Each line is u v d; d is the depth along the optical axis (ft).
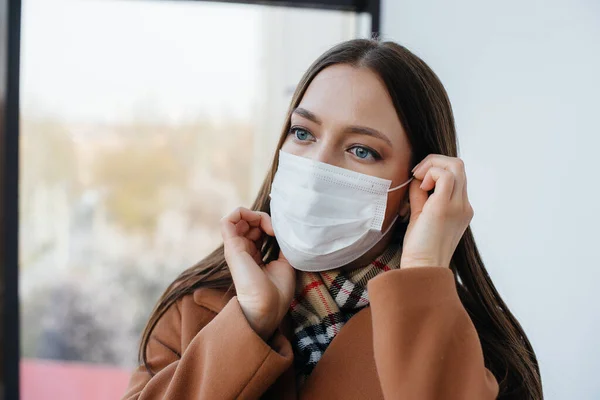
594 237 5.27
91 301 11.85
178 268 12.50
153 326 3.93
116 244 12.33
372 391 3.36
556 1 5.74
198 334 3.32
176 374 3.26
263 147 12.05
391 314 3.06
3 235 7.20
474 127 6.60
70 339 11.53
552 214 5.74
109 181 12.42
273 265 3.65
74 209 12.18
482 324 3.84
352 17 7.97
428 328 3.03
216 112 12.59
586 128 5.44
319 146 3.48
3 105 7.00
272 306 3.32
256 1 7.61
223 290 3.88
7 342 7.36
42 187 11.96
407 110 3.44
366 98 3.35
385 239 3.76
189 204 12.75
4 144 7.06
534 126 5.92
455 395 2.96
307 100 3.47
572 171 5.55
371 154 3.45
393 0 7.37
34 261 11.79
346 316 3.69
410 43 7.14
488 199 6.48
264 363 3.15
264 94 11.95
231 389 3.14
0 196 7.13
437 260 3.24
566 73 5.62
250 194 12.80
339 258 3.55
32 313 11.54
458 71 6.66
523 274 6.09
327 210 3.47
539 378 3.94
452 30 6.72
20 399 7.47
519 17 6.06
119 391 10.20
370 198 3.46
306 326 3.69
